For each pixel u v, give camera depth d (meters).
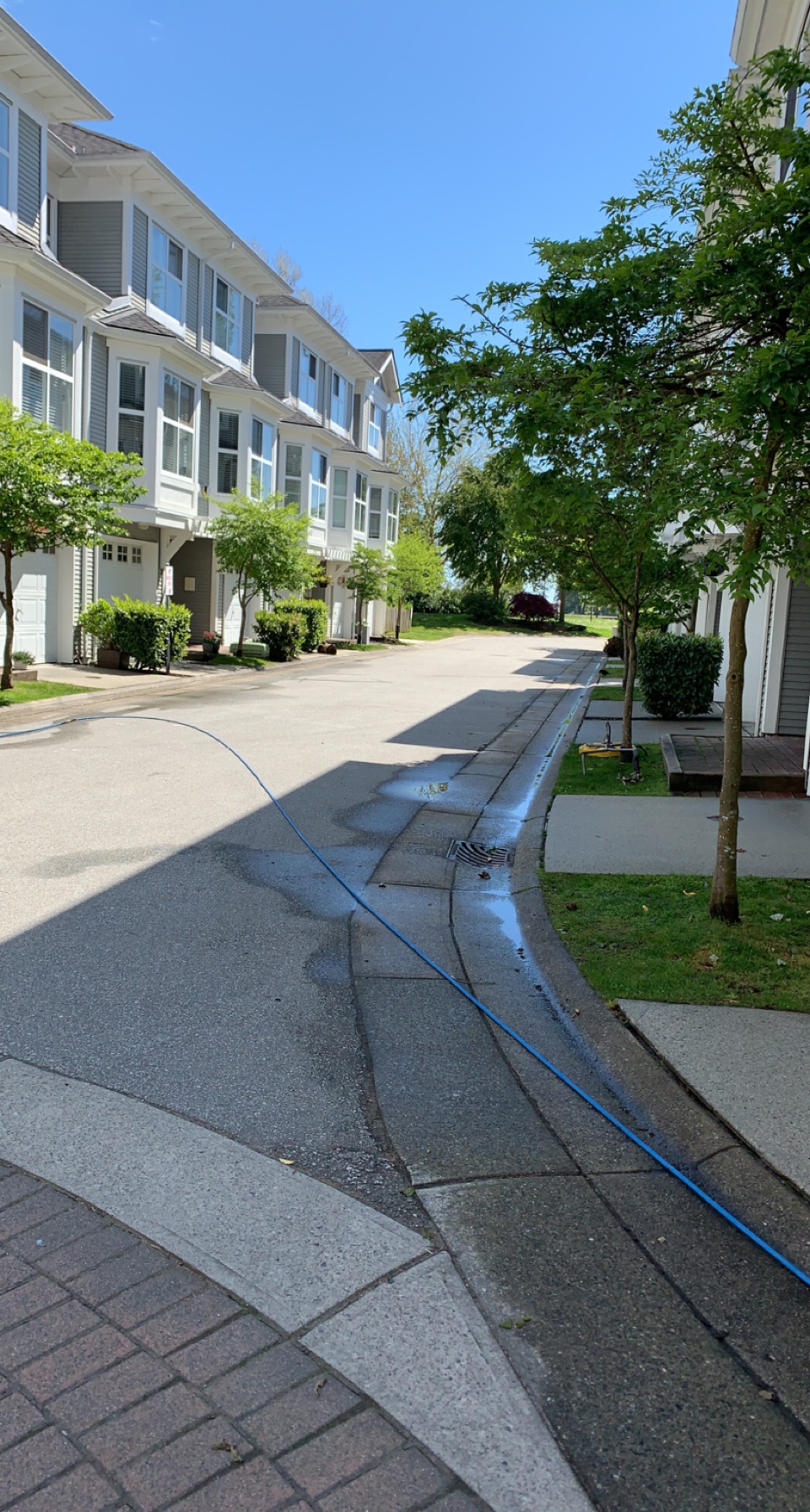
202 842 7.61
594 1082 4.02
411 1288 2.69
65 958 5.11
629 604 11.27
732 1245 2.94
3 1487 2.03
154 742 11.98
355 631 35.97
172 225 22.03
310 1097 3.77
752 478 4.57
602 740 13.18
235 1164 3.27
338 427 35.19
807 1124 3.53
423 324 5.51
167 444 21.20
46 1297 2.59
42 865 6.82
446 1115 3.69
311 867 7.13
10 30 14.98
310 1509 2.01
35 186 17.12
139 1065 3.97
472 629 54.78
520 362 5.19
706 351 5.26
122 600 19.17
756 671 14.44
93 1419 2.21
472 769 11.66
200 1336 2.47
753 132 5.00
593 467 5.54
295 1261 2.78
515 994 4.97
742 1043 4.17
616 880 6.64
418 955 5.47
